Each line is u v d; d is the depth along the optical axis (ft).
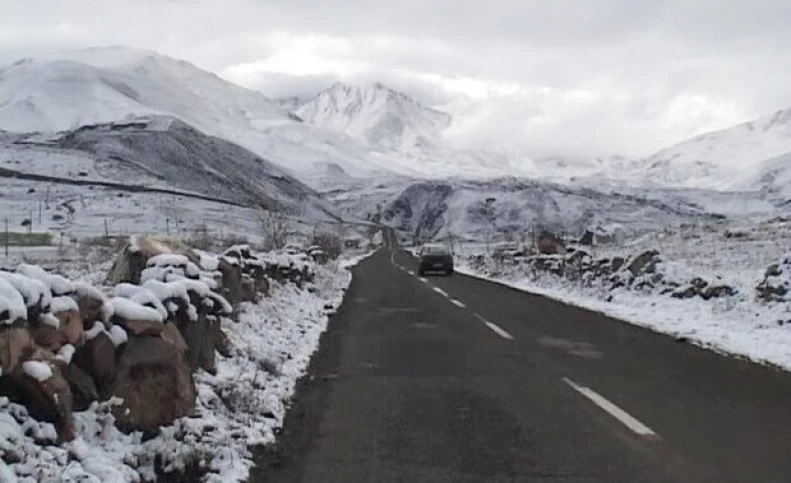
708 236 171.22
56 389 19.56
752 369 40.16
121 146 547.08
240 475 22.36
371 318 66.85
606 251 141.49
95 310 22.88
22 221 239.91
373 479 22.59
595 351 47.19
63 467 18.51
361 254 294.46
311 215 586.04
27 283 19.43
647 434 27.32
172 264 33.88
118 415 22.27
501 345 50.11
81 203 303.07
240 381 31.12
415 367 41.63
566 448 25.62
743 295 67.15
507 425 28.73
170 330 26.16
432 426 28.66
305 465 23.95
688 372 39.52
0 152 438.40
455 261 220.43
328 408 31.60
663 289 76.69
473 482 22.26
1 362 18.04
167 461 21.52
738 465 23.68
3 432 17.58
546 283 108.27
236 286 45.78
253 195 555.69
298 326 55.52
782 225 189.67
